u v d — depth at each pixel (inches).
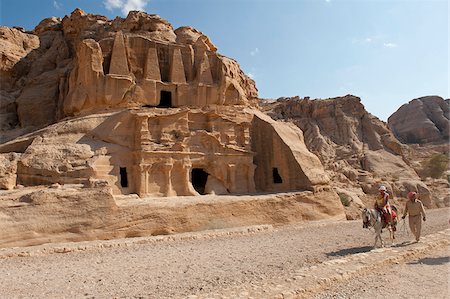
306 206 921.5
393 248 547.8
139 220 685.3
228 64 1147.3
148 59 1016.9
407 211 636.1
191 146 928.3
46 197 619.5
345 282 396.2
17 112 1221.7
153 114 885.2
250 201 833.5
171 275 421.7
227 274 424.8
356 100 2320.4
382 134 2272.4
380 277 421.7
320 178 981.8
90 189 666.2
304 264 479.2
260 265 470.0
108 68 1008.2
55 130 836.0
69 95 1005.8
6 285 380.8
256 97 1318.9
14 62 1342.3
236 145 1004.6
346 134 2186.3
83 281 397.4
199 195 882.8
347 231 780.0
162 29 1208.8
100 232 641.0
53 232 605.9
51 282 393.1
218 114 989.2
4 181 698.2
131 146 869.8
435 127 3444.9
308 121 2240.4
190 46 1110.4
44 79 1239.5
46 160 756.6
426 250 560.7
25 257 506.6
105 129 861.2
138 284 386.9
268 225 794.8
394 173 1953.7
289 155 997.2
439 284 401.4
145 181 837.2
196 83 1059.3
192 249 566.9
